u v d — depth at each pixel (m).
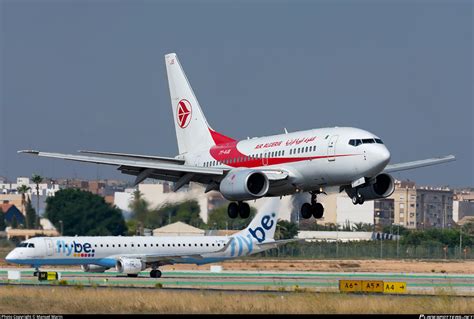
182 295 168.38
